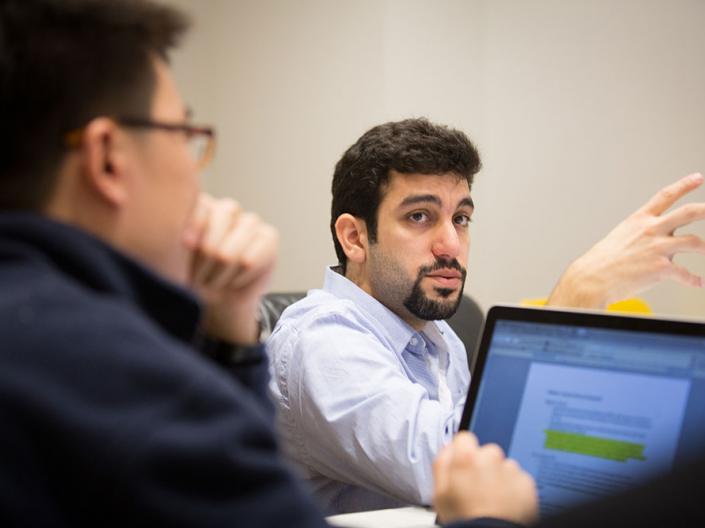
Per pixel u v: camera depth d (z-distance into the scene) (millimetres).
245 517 696
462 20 4164
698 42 3918
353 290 1970
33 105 810
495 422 1233
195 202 943
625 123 4078
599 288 1784
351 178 1983
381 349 1845
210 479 690
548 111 4188
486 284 4199
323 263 4270
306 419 1791
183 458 674
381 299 1974
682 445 1085
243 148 4617
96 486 660
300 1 4312
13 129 809
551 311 1259
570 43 4141
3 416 671
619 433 1135
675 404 1115
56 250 780
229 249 1091
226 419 713
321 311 1883
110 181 844
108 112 847
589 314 1227
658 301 4020
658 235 1803
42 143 819
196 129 958
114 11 857
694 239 1784
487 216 4199
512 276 4234
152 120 875
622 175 4094
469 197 1953
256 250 1105
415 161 1872
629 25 4047
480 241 4199
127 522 662
